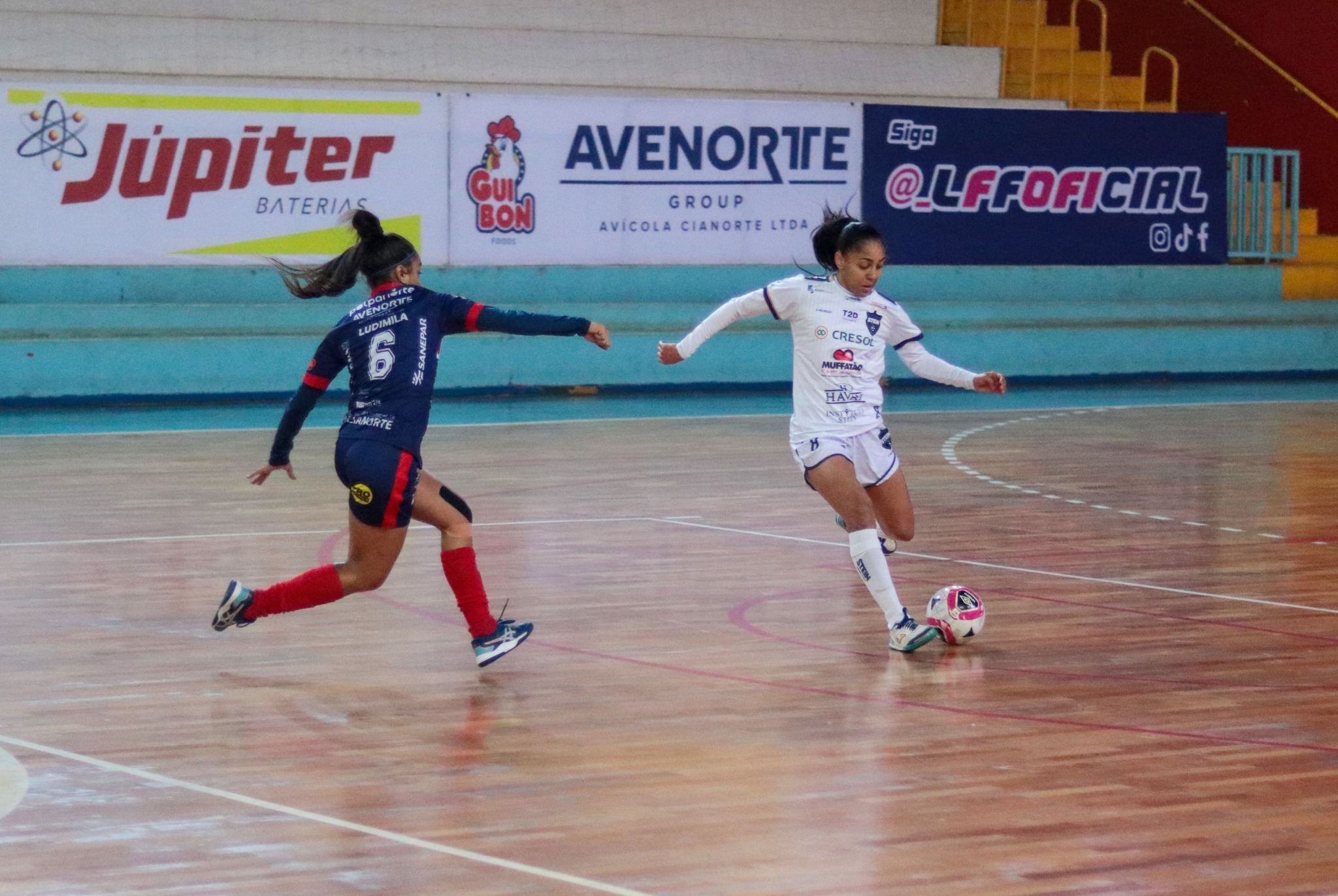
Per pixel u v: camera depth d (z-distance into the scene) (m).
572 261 45.53
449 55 47.28
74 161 41.16
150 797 11.96
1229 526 24.58
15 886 10.19
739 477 29.31
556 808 11.77
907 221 48.31
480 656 15.71
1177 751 13.24
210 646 16.75
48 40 43.56
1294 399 44.69
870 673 15.85
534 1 48.91
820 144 47.38
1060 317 49.22
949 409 42.00
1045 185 49.72
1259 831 11.30
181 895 10.06
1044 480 29.30
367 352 15.16
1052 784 12.36
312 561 21.27
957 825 11.44
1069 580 20.48
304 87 44.78
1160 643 17.17
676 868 10.58
